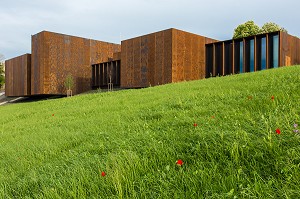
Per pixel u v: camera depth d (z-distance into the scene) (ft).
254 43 119.24
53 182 11.68
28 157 17.16
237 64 126.11
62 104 54.60
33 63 188.75
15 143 22.58
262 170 9.21
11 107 71.36
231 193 7.91
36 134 25.05
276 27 156.97
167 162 11.30
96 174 11.55
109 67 184.24
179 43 133.08
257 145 10.35
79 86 194.80
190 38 137.90
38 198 10.77
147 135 15.23
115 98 45.19
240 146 10.46
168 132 15.07
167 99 30.01
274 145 9.85
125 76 154.40
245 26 159.33
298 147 9.41
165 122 17.94
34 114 46.52
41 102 68.49
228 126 13.19
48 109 50.98
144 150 12.92
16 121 41.27
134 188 9.94
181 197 8.64
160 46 135.64
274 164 9.11
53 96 200.23
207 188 8.75
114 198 9.36
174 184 9.57
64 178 11.87
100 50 207.31
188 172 9.94
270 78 29.04
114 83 179.52
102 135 18.47
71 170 12.73
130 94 47.21
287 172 8.55
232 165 9.59
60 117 35.70
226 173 9.49
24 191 11.94
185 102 25.04
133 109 27.86
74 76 192.03
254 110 16.11
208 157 10.82
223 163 10.15
